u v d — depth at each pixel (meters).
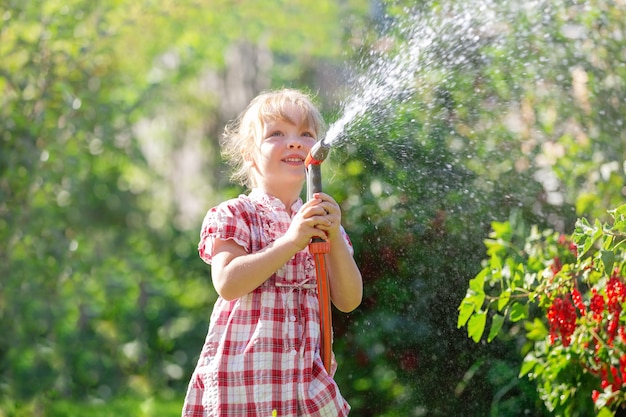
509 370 4.78
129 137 9.18
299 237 3.04
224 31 10.40
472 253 5.07
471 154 5.20
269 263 3.03
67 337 8.16
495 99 5.23
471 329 4.01
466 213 5.13
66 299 7.98
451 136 5.22
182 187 10.50
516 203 5.09
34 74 7.48
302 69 10.02
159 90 10.03
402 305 5.18
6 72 7.36
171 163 10.71
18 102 7.36
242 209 3.22
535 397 4.65
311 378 3.08
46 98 7.45
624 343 3.71
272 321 3.09
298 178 3.27
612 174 4.73
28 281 7.30
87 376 8.20
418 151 5.23
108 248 9.27
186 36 10.05
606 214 4.73
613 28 5.05
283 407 3.04
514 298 4.38
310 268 3.22
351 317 5.35
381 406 5.27
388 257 5.24
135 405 7.91
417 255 5.17
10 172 7.16
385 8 5.71
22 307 7.28
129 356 8.46
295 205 3.33
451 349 5.04
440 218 5.16
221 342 3.10
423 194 5.20
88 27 8.04
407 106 5.10
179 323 8.41
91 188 9.05
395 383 5.21
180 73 10.24
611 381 3.78
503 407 4.75
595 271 4.00
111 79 8.59
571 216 4.96
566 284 3.95
